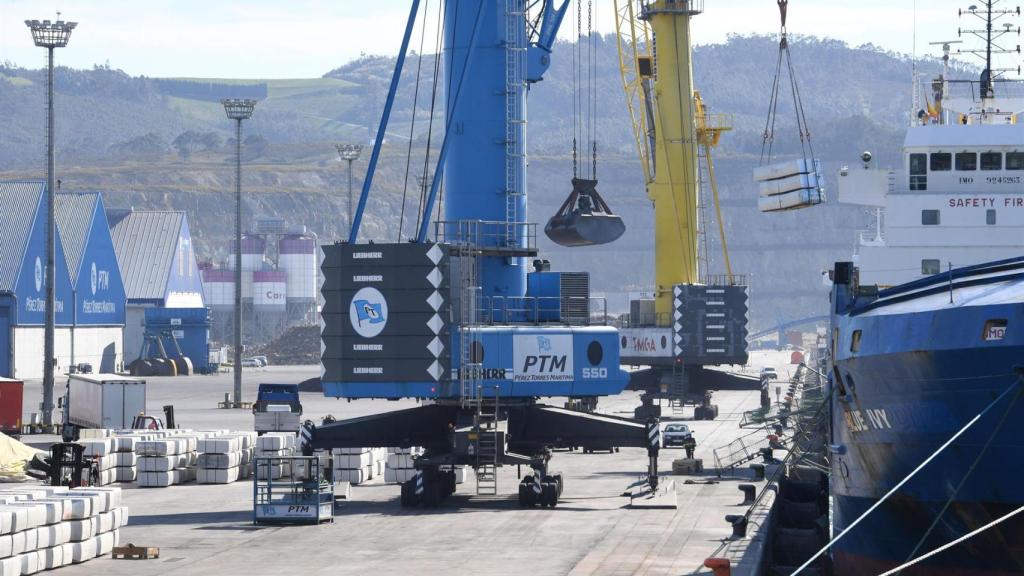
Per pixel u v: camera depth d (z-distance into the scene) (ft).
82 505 386.52
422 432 553.23
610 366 550.36
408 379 529.45
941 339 297.94
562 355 545.44
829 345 426.51
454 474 561.84
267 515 468.34
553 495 510.17
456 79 595.88
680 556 386.32
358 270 535.60
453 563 378.53
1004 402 287.69
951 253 547.49
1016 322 281.74
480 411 532.73
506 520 473.67
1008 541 302.66
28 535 362.12
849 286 400.88
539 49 621.31
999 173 546.67
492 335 538.47
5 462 607.37
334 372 535.60
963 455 302.04
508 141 592.19
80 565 379.96
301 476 467.93
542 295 585.22
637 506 503.20
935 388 303.48
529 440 553.23
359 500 546.26
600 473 653.30
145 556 392.88
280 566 375.66
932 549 326.85
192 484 620.08
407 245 531.91
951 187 551.59
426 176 593.42
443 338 527.81
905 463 325.21
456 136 594.24
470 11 594.24
